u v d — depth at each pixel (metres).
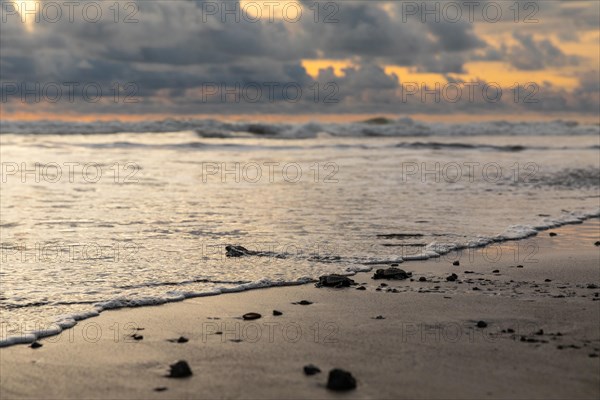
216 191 17.95
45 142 35.97
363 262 9.65
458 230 12.30
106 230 11.95
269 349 5.81
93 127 45.41
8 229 11.91
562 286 8.27
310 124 51.19
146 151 31.77
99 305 7.22
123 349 5.80
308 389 4.89
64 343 5.97
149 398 4.73
